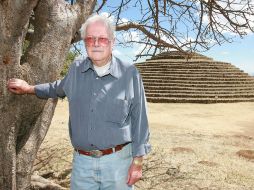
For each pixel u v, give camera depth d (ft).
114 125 8.04
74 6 10.58
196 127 50.90
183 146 32.73
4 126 9.28
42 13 9.78
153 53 17.37
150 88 103.50
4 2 8.30
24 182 10.05
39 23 9.92
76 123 8.17
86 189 8.48
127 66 8.12
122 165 8.33
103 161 8.18
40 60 9.60
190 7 18.02
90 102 7.97
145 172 20.95
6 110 9.24
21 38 9.02
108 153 8.17
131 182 8.37
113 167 8.21
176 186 19.13
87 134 8.06
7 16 8.42
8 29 8.54
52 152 25.04
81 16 10.64
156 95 98.63
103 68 8.05
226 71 113.91
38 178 15.02
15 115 9.43
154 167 22.49
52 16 9.80
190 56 18.24
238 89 105.91
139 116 8.21
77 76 8.11
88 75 8.05
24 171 9.98
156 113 69.72
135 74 8.14
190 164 25.08
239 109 82.74
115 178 8.27
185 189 18.71
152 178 20.16
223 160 27.45
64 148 26.94
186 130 46.55
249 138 41.19
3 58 8.78
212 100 94.12
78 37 11.50
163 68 111.45
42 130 10.25
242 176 22.79
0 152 9.31
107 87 7.95
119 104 7.94
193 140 37.06
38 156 22.36
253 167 25.76
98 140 8.04
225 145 34.96
